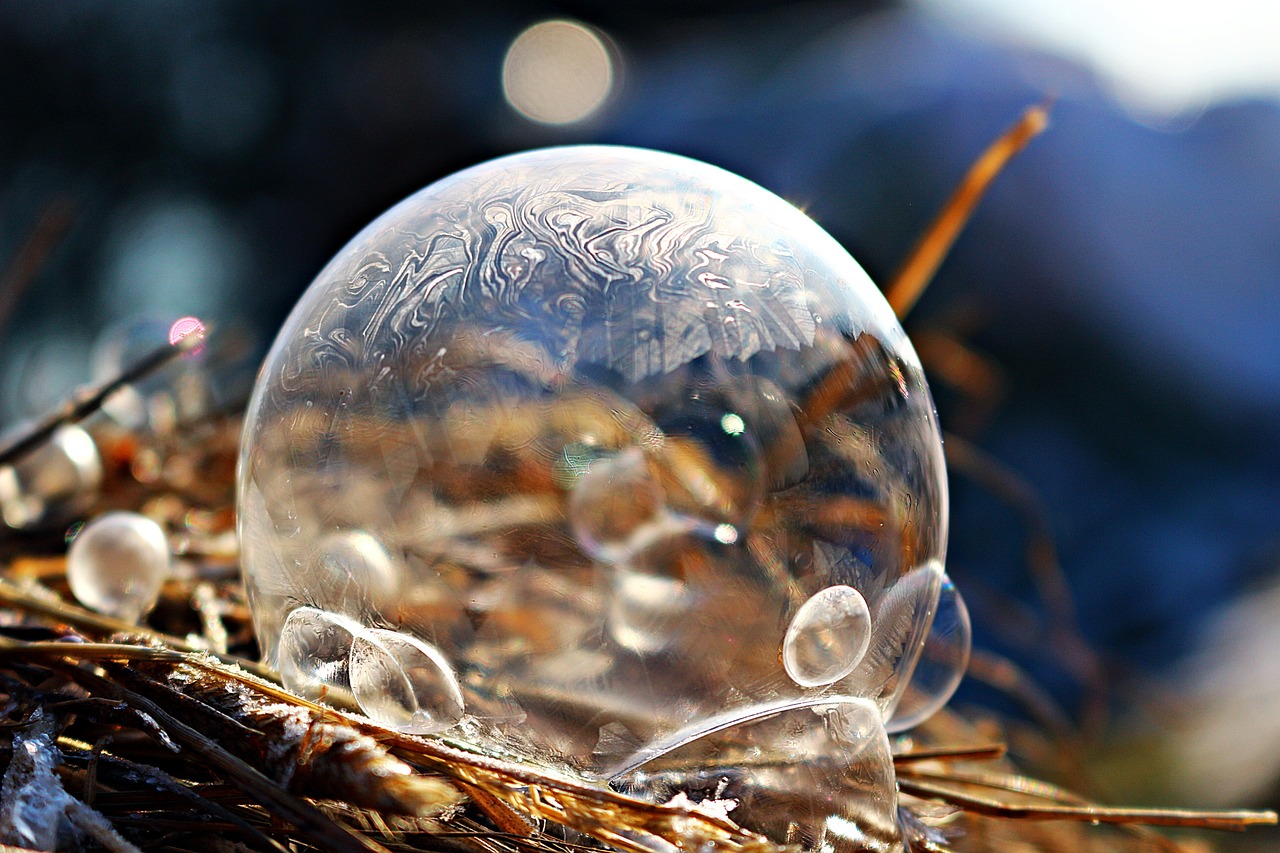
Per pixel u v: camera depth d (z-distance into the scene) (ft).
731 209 0.76
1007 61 3.26
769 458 0.73
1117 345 2.89
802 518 0.73
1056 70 3.26
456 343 0.73
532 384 0.72
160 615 0.87
